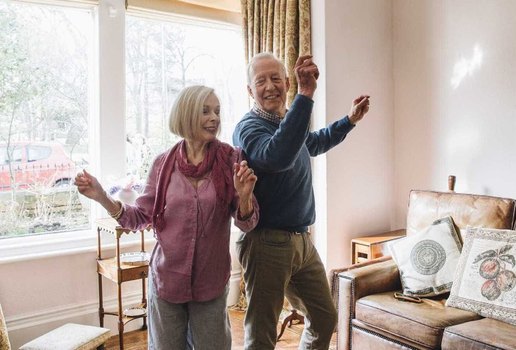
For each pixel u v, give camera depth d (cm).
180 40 354
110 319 307
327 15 328
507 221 247
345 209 344
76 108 311
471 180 327
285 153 157
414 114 361
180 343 168
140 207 171
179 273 162
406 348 221
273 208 178
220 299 168
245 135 174
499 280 220
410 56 362
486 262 228
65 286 292
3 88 285
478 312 220
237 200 168
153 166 174
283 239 179
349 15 342
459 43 330
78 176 156
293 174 178
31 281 280
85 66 314
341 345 253
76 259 296
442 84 341
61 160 306
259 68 178
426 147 354
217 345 167
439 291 241
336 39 334
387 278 259
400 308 228
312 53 336
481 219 256
